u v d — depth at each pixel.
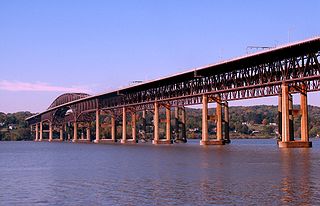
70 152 130.00
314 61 107.44
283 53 110.62
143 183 49.66
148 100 189.00
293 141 117.62
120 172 62.09
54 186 49.25
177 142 197.75
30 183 52.22
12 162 88.56
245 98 135.62
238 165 69.50
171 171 61.97
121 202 39.19
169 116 183.38
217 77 144.25
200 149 128.62
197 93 155.50
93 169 67.88
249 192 42.44
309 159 79.12
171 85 172.62
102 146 178.12
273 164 70.00
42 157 105.81
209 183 48.72
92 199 40.78
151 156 98.12
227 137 165.88
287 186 45.62
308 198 39.16
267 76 121.56
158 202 38.84
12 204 39.38
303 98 116.81
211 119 153.38
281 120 127.75
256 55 113.56
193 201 38.94
